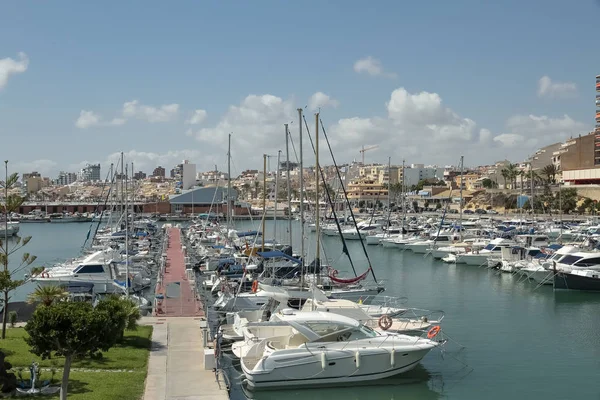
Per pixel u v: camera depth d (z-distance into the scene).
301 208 42.50
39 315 17.05
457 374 26.88
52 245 102.62
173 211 190.88
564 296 46.38
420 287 51.59
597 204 133.88
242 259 53.44
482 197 187.12
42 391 18.98
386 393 24.47
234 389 24.53
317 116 44.25
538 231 86.50
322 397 23.94
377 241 91.94
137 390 20.28
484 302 44.38
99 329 17.36
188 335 29.03
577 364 28.41
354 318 29.39
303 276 39.00
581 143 178.50
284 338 26.22
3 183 29.64
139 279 47.97
